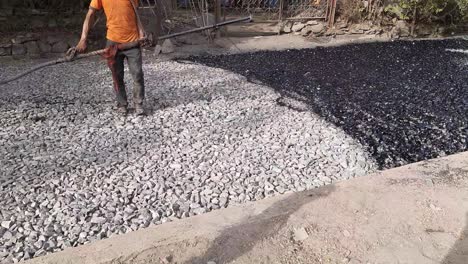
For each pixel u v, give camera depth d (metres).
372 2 9.38
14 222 3.04
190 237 2.80
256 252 2.71
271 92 5.80
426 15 9.45
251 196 3.44
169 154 4.04
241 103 5.35
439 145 4.48
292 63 7.31
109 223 3.05
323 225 2.97
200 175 3.70
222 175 3.71
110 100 5.31
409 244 2.81
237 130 4.57
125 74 6.22
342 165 3.99
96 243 2.75
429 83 6.44
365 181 3.52
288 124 4.79
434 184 3.48
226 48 8.14
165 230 2.88
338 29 9.29
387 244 2.81
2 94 5.39
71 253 2.64
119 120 4.75
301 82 6.32
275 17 9.55
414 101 5.70
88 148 4.11
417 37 9.63
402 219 3.04
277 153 4.12
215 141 4.32
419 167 3.77
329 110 5.29
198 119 4.82
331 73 6.82
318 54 7.96
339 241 2.83
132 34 4.46
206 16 8.36
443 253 2.74
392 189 3.40
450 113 5.32
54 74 6.29
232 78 6.33
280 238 2.84
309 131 4.64
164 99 5.38
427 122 5.04
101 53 4.37
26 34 7.21
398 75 6.82
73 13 7.69
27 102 5.17
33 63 6.93
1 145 4.11
